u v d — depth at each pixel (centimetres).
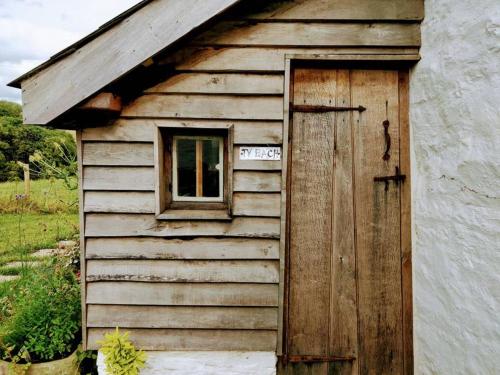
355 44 224
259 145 230
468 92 177
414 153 233
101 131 227
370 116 238
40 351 254
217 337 239
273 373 238
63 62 207
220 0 198
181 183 243
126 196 231
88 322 237
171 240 235
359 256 241
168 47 205
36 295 292
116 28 204
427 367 221
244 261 236
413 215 236
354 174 239
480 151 168
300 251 241
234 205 232
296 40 225
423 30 222
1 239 645
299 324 244
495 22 158
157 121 228
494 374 160
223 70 226
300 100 236
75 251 352
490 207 162
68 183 419
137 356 226
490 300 162
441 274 203
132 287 236
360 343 244
